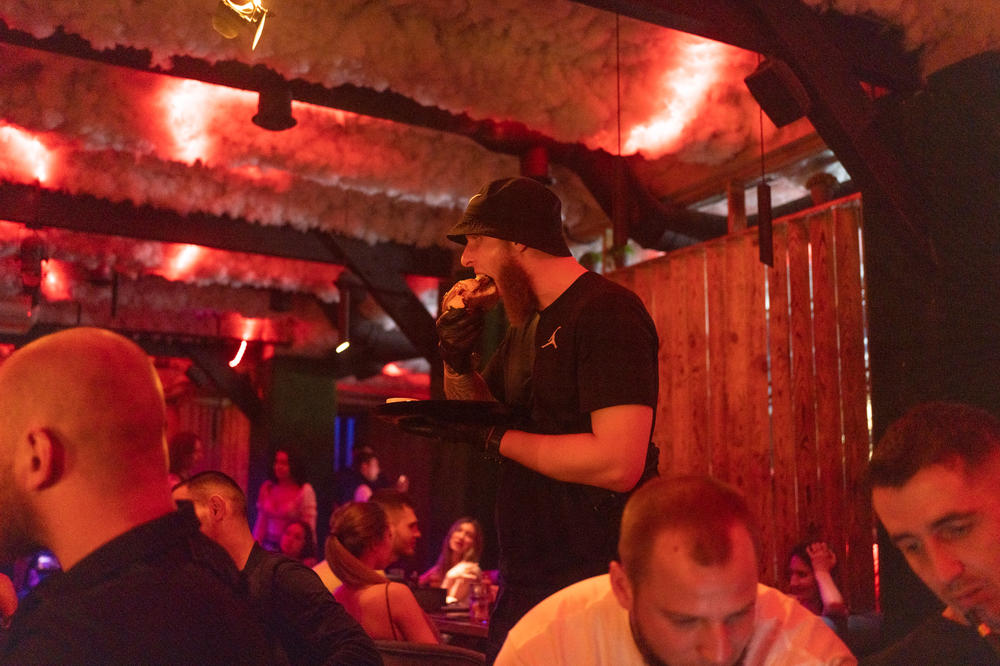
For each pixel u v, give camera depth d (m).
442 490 7.45
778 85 3.70
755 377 5.01
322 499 10.73
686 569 0.97
